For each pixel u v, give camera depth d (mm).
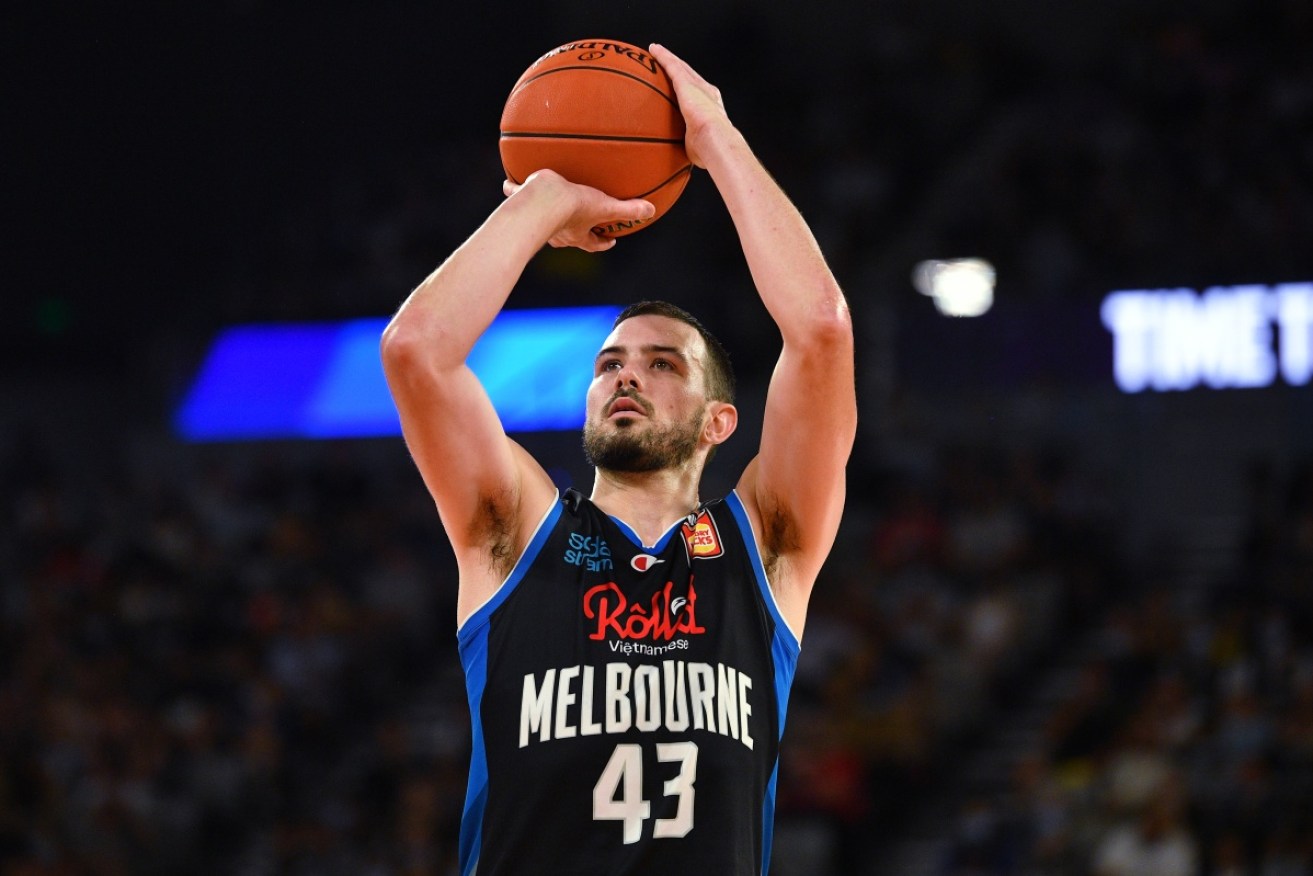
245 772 35062
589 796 8297
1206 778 28188
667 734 8398
